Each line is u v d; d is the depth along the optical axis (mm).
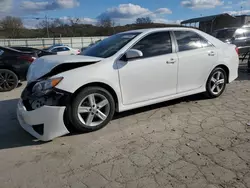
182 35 3975
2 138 3113
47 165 2443
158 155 2527
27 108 2951
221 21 30266
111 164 2406
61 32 48250
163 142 2814
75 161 2494
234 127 3145
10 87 6199
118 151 2656
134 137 2986
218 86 4512
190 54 3934
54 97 2820
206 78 4258
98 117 3213
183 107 4047
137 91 3467
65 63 3033
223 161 2361
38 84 2959
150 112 3854
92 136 3062
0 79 6055
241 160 2367
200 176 2145
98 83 3131
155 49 3623
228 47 4570
